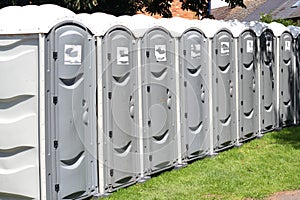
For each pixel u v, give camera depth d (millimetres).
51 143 5762
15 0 11492
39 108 5680
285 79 11703
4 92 5863
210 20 9445
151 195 6672
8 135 5867
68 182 5996
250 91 10289
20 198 5891
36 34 5641
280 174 7828
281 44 11422
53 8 6031
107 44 6500
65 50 5879
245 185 7215
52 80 5746
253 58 10359
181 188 7039
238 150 9578
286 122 11891
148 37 7336
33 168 5754
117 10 12648
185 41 8219
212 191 6910
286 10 32125
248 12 36031
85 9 11203
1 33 5805
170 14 14633
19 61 5754
